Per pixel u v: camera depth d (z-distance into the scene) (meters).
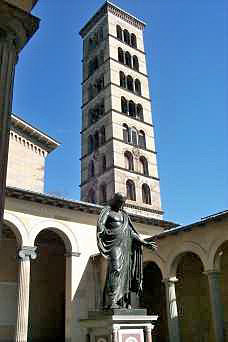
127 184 48.56
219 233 21.05
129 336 8.60
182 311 26.42
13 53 6.83
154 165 52.56
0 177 5.96
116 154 48.66
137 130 53.47
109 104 52.62
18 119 31.16
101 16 62.34
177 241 23.41
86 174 52.94
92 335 9.07
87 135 55.75
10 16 6.71
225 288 24.03
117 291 9.23
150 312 28.47
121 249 9.69
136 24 64.25
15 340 21.67
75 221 27.09
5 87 6.48
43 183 33.09
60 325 29.22
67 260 26.25
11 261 27.58
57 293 29.95
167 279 23.36
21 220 24.44
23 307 22.39
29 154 32.62
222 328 19.61
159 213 48.97
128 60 59.94
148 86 59.47
